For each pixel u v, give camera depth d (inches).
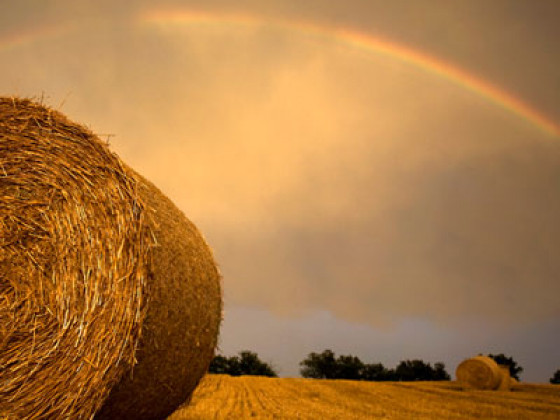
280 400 759.1
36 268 230.4
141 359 240.4
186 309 266.2
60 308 225.5
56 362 220.5
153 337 243.0
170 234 265.1
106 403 237.1
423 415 634.2
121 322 225.3
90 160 239.5
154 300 240.1
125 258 230.1
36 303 226.4
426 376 3580.2
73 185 237.8
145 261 233.1
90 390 219.6
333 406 700.0
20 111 246.8
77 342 221.6
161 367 256.1
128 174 240.1
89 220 234.1
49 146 243.0
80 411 219.9
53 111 245.9
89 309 224.1
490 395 1013.2
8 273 230.7
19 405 216.1
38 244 233.1
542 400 940.0
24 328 223.0
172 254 258.7
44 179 239.9
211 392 822.5
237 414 531.5
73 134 242.8
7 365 217.9
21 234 235.0
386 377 3622.0
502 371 1279.5
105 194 235.8
